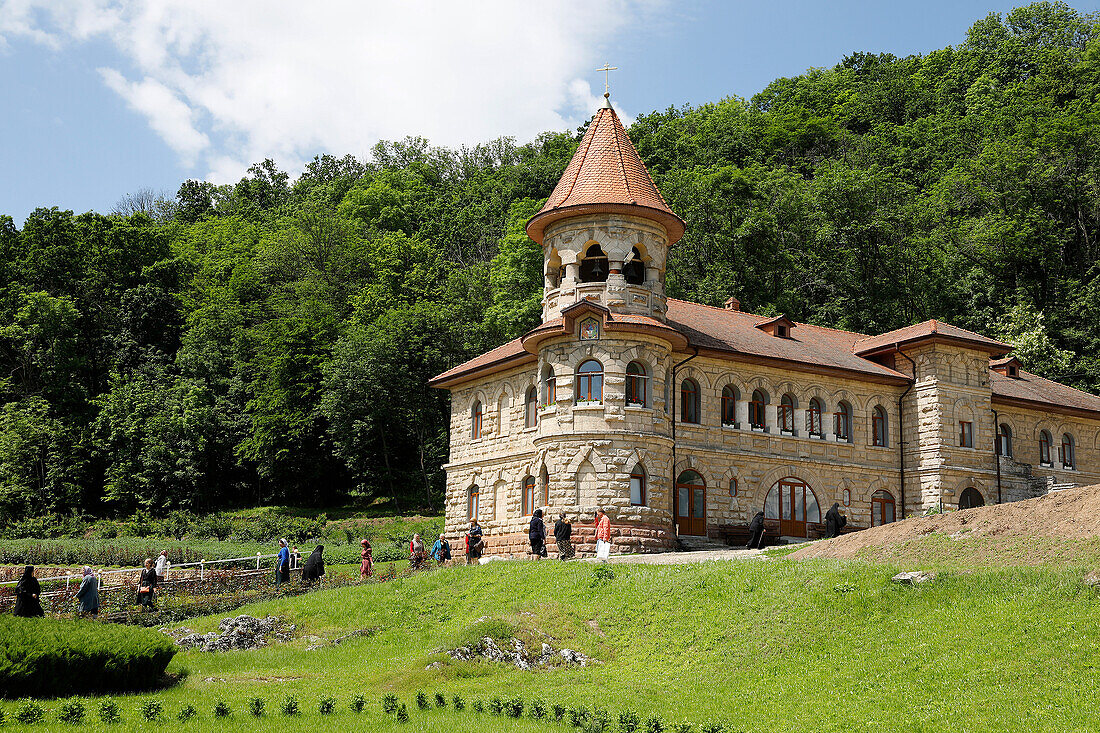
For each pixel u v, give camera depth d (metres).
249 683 23.00
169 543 58.78
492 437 49.84
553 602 27.20
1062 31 126.44
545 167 105.94
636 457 41.62
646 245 44.44
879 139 105.38
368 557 41.09
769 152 107.56
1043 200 91.12
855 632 22.94
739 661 22.86
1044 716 17.28
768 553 33.25
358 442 72.56
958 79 122.56
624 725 18.31
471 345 76.38
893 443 51.16
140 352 91.25
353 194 117.50
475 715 19.23
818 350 51.72
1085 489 28.52
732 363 47.16
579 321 42.66
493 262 85.31
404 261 95.50
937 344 50.59
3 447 73.62
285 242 98.56
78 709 18.03
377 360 72.69
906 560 27.97
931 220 88.38
